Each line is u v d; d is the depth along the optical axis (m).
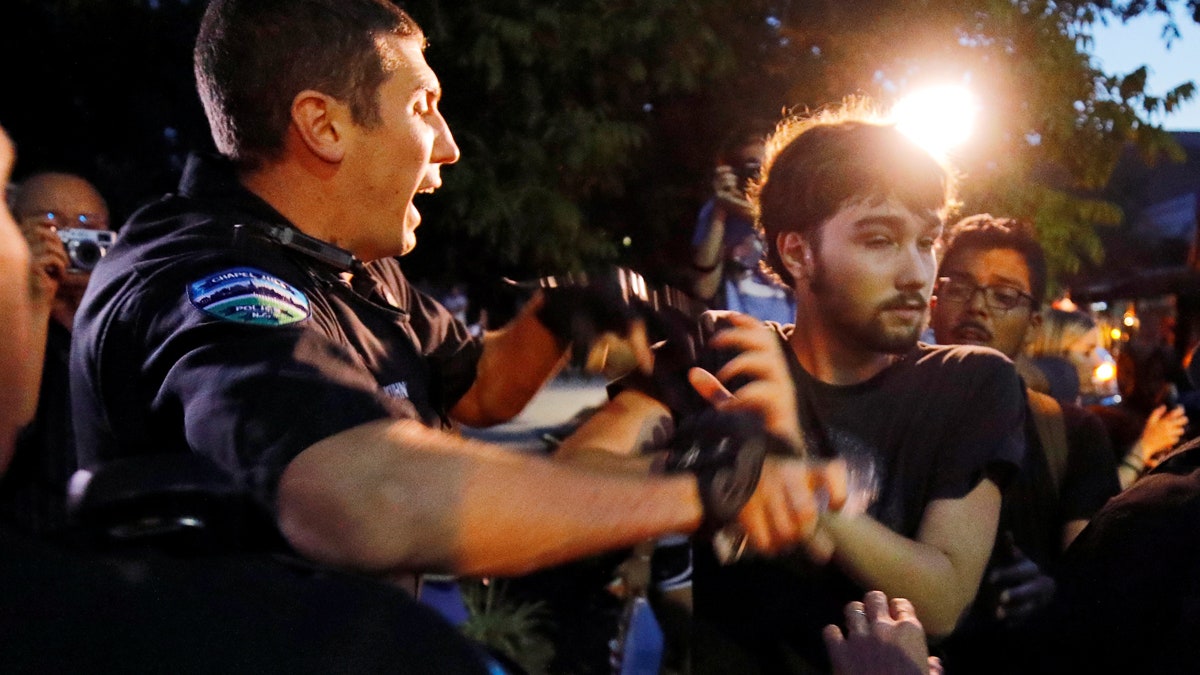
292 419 1.15
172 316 1.32
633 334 1.65
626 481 1.13
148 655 0.63
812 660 1.51
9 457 0.67
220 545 0.72
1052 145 4.79
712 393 1.33
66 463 1.80
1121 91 4.85
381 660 0.67
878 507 1.51
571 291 1.73
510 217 3.95
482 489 1.07
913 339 1.59
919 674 1.36
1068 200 4.63
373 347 1.60
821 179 1.57
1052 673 1.46
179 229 1.48
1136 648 1.40
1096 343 3.12
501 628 3.69
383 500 1.05
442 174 3.90
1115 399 3.72
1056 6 4.48
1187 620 1.35
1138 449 2.69
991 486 1.56
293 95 1.53
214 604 0.66
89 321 1.45
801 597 1.52
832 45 4.29
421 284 4.67
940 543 1.50
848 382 1.62
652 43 4.04
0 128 0.80
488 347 1.88
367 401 1.19
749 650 1.55
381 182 1.59
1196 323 2.78
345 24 1.54
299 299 1.35
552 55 3.92
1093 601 1.42
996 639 1.52
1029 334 2.32
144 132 5.20
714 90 4.38
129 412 1.36
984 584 1.54
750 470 1.15
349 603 0.69
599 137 3.98
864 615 1.41
